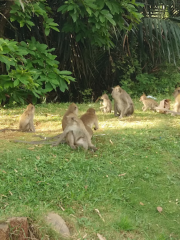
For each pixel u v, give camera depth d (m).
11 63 5.49
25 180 4.73
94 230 4.09
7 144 5.64
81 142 5.60
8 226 3.80
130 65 10.59
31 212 4.14
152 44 10.41
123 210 4.57
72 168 5.06
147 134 6.20
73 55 9.80
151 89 10.26
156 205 4.70
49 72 6.02
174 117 7.34
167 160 5.45
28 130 6.36
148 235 4.14
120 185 4.90
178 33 9.88
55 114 7.60
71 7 6.32
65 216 4.25
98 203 4.63
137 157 5.49
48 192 4.67
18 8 5.97
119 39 10.28
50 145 5.65
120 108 7.30
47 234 3.90
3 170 4.88
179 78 10.62
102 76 10.80
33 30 9.04
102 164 5.21
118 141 5.89
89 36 7.13
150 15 10.44
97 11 6.35
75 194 4.68
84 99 10.17
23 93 5.91
